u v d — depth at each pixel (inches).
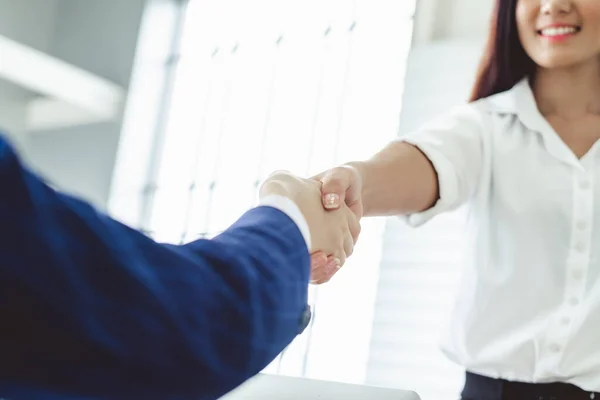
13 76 131.5
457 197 40.1
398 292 85.4
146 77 128.9
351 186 31.4
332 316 88.6
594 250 38.9
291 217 19.0
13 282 11.8
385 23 99.3
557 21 40.4
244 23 117.3
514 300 39.7
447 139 41.1
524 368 38.7
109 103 130.8
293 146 103.8
